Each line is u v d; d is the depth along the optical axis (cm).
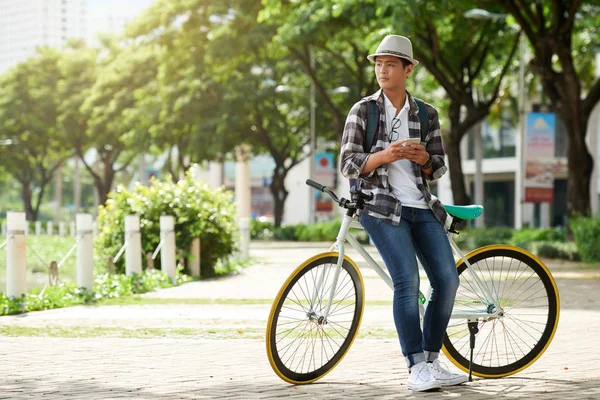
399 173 609
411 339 601
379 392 590
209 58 3622
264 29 3438
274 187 5253
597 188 5700
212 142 4666
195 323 1012
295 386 615
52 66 6581
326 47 3631
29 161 7269
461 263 646
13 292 1162
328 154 4578
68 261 2667
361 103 610
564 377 649
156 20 3928
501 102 4400
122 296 1387
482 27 3064
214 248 1906
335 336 635
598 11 2920
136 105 5156
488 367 651
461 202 3272
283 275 1920
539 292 663
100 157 6469
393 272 603
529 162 2908
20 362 733
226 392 593
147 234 1759
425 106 620
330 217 6031
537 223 6316
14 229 1166
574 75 2538
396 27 2008
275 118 4738
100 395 585
